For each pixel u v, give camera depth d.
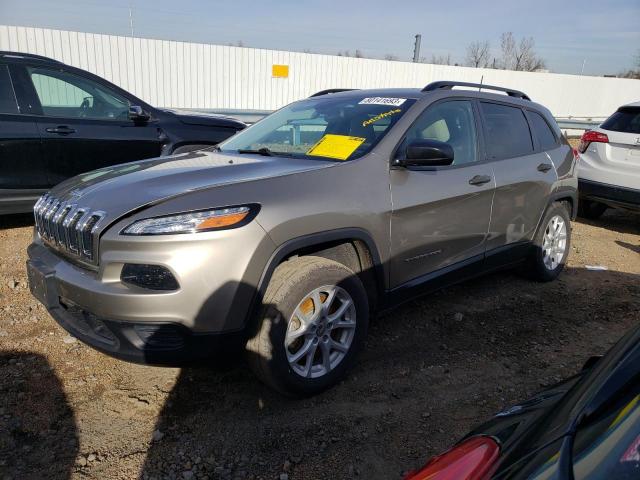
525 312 4.22
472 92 4.03
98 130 5.45
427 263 3.45
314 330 2.77
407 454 2.52
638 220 7.92
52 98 5.31
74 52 12.54
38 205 3.17
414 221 3.25
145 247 2.36
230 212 2.45
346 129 3.43
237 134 4.19
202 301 2.37
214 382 3.04
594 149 6.91
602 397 1.31
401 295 3.31
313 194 2.75
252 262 2.47
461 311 4.18
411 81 18.12
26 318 3.72
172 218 2.39
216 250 2.38
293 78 15.85
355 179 2.97
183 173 2.88
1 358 3.20
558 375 3.28
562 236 4.93
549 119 4.84
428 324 3.92
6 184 5.03
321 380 2.85
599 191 6.84
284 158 3.25
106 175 3.11
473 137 3.88
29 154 5.09
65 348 3.35
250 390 2.98
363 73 17.08
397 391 3.03
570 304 4.43
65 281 2.59
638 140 6.42
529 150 4.45
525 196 4.26
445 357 3.45
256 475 2.36
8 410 2.72
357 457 2.48
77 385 2.97
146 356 2.41
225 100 14.84
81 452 2.46
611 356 1.48
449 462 1.40
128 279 2.41
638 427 1.14
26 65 5.17
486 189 3.78
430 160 3.07
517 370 3.33
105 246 2.45
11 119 4.98
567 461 1.15
